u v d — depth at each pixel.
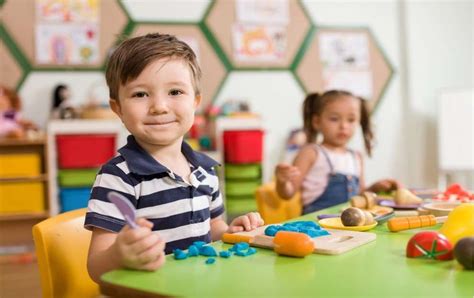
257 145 2.89
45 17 2.84
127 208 0.58
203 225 0.89
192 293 0.51
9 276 2.32
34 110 2.83
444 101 3.50
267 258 0.64
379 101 3.60
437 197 1.17
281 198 1.50
